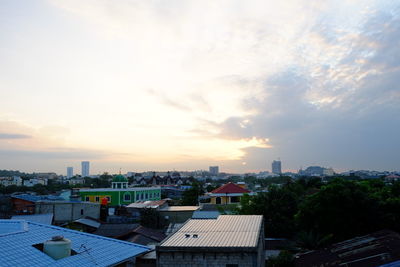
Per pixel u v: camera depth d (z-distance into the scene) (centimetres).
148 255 2741
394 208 3847
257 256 2067
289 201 4484
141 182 15900
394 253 2502
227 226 2636
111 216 5181
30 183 18088
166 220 5341
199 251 2066
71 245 1873
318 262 2794
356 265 2456
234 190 7175
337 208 3706
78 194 7700
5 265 1434
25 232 1914
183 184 15638
